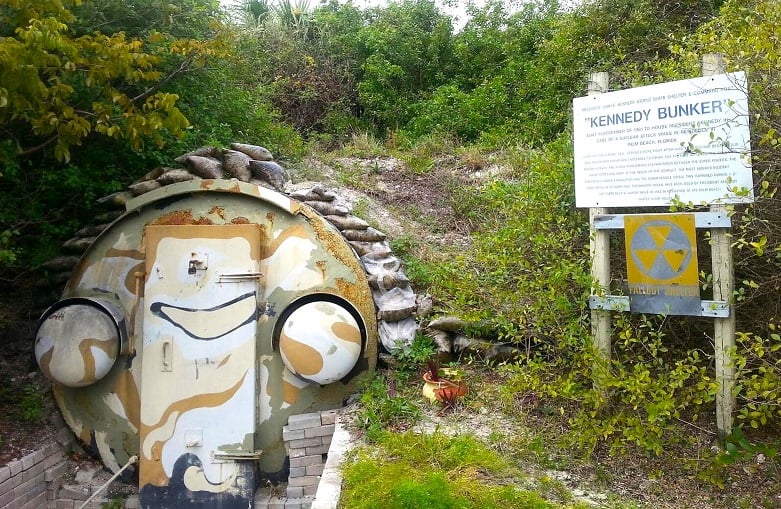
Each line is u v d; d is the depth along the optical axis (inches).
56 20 157.0
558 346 150.8
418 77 495.2
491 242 182.1
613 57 302.0
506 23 502.3
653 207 159.8
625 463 137.1
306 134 456.8
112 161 221.9
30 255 201.8
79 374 172.4
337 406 179.8
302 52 495.2
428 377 167.5
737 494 124.0
